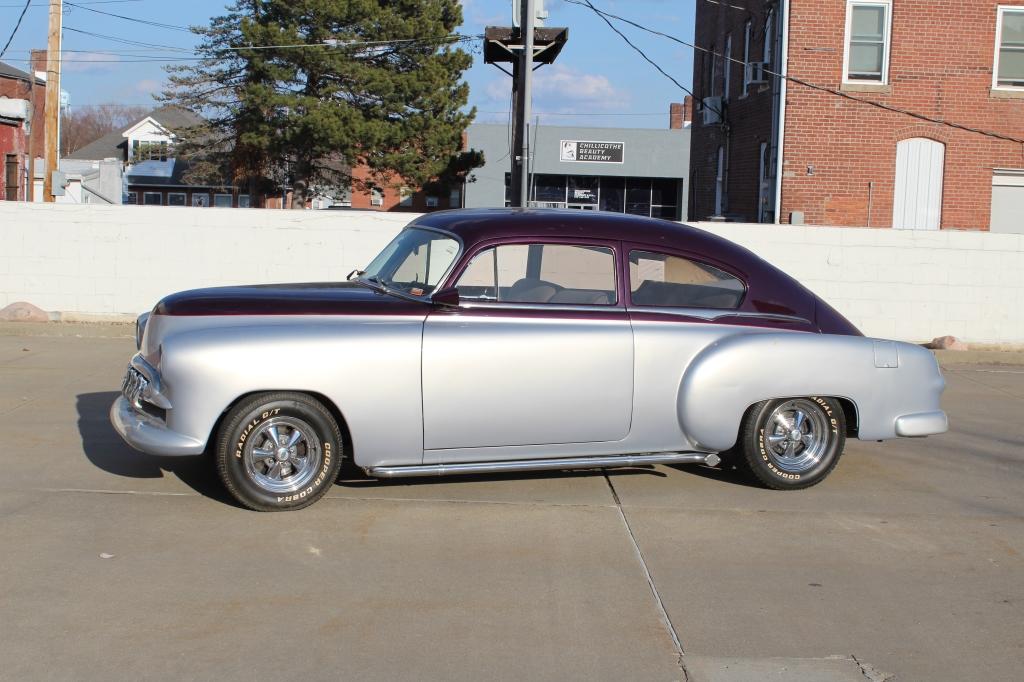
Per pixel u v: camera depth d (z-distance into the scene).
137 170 59.09
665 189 47.31
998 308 15.33
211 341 5.68
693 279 6.59
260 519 5.85
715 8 25.88
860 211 20.22
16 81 38.34
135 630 4.33
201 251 15.35
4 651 4.09
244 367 5.67
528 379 6.10
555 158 45.78
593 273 6.36
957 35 19.98
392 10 34.41
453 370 5.97
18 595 4.66
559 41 16.61
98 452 7.26
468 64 35.97
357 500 6.29
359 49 33.97
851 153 20.09
